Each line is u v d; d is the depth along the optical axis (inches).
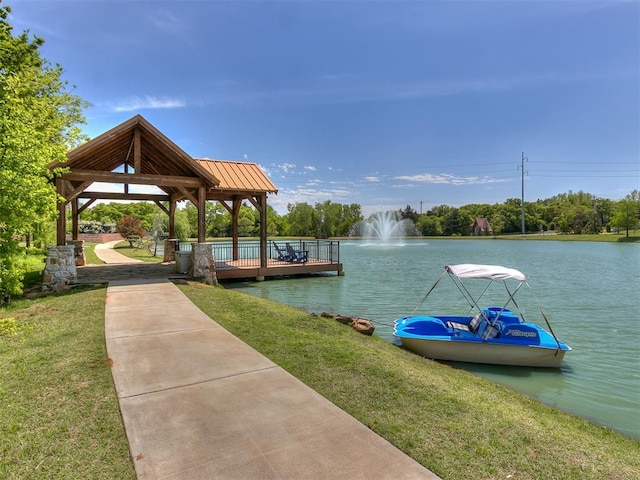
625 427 182.1
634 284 643.5
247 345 209.6
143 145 476.1
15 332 223.5
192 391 147.5
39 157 290.0
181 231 1267.2
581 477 104.4
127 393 144.3
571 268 889.5
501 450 115.4
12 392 142.9
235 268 627.5
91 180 424.2
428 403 146.8
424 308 441.7
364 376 171.0
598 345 317.1
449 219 3282.5
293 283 623.8
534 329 275.7
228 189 597.0
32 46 512.1
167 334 227.5
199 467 99.0
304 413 131.4
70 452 105.3
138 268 576.4
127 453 105.5
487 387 208.5
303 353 200.7
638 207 2559.1
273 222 3006.9
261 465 100.4
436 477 98.3
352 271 791.7
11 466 98.2
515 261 1061.1
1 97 277.1
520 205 3521.2
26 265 317.7
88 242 1531.7
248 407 134.7
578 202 3863.2
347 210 3282.5
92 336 220.2
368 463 103.0
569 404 209.0
